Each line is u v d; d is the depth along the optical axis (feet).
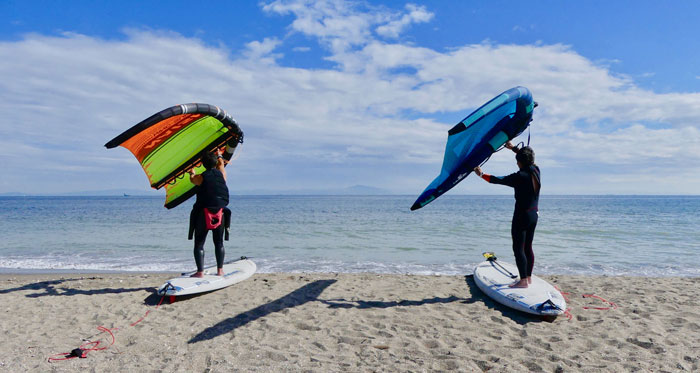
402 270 30.50
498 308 17.26
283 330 14.65
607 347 12.77
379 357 12.12
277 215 101.60
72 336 14.17
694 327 14.64
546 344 13.03
